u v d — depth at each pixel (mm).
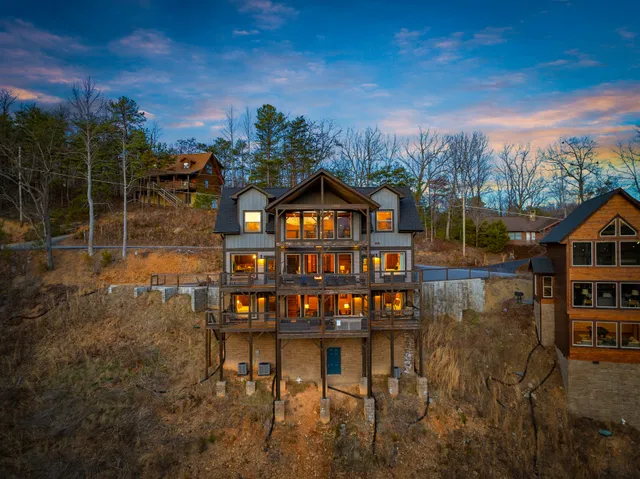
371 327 18625
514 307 24344
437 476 15141
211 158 49562
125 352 20125
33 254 27812
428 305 24328
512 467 15625
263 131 42062
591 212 18250
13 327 21031
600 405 18172
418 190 46625
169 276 27531
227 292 19969
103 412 16500
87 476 13500
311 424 17250
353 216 20625
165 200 44719
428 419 17547
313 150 43500
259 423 16828
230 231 20812
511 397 18969
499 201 59281
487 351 21609
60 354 19609
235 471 14719
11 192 38469
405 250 21328
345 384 20281
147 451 14914
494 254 38969
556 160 38719
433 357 21000
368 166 47094
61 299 23406
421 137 46969
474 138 50406
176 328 21969
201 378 19156
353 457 15703
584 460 16109
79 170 38000
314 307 20750
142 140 38719
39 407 16484
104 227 35969
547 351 21328
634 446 16766
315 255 20891
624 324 18328
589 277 18484
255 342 20578
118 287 24344
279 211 18719
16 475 13328
